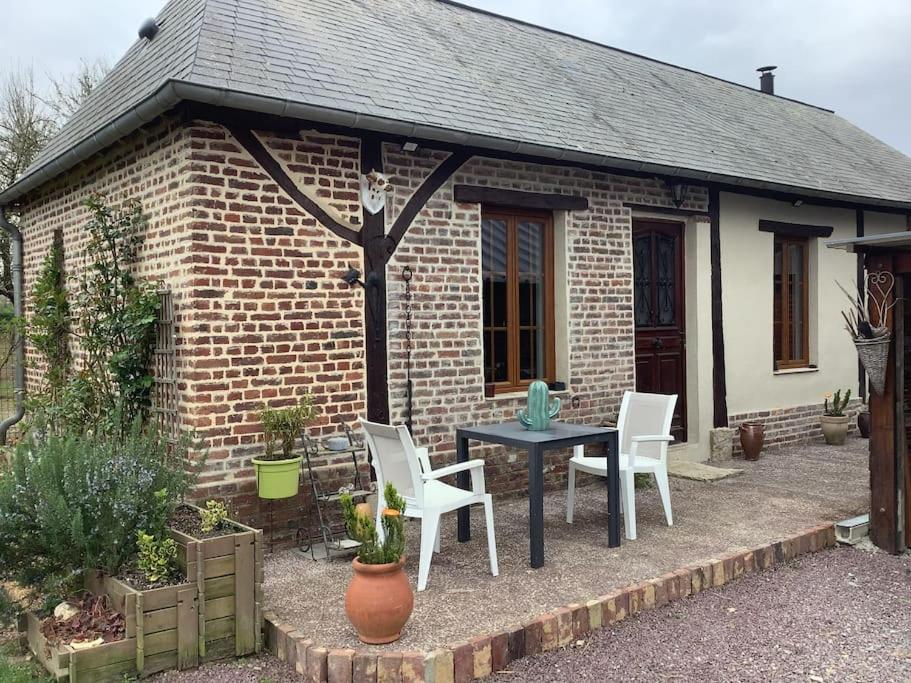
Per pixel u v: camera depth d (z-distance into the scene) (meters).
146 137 5.75
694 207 8.42
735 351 8.95
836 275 10.28
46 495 3.85
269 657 3.89
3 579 4.03
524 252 7.21
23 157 17.48
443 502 4.59
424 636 3.76
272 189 5.46
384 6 8.48
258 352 5.39
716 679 3.60
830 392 10.20
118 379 5.73
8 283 16.41
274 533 5.45
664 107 9.51
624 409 6.32
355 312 5.89
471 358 6.61
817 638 4.05
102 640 3.67
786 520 5.95
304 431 5.57
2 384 8.98
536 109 7.33
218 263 5.22
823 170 9.97
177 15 6.98
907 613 4.38
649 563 4.91
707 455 8.62
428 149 6.30
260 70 5.46
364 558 3.71
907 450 5.60
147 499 4.09
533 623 3.87
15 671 3.71
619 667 3.72
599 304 7.54
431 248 6.34
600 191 7.52
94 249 6.41
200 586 3.75
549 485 7.21
